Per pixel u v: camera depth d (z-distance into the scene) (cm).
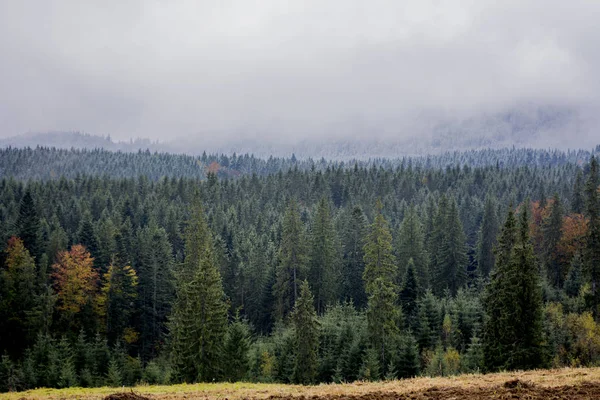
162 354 6031
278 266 6588
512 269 3206
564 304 5147
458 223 7125
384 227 5678
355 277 7219
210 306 3638
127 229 7975
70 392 2056
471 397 1473
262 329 6806
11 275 5859
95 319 6119
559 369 2022
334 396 1608
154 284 6519
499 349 3212
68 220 10338
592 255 4788
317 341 3894
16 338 5619
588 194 5122
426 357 4150
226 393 1808
